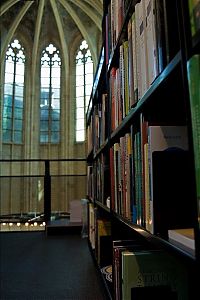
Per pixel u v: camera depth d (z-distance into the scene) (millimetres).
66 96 14531
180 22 593
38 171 14000
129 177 1170
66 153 14172
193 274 923
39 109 14430
